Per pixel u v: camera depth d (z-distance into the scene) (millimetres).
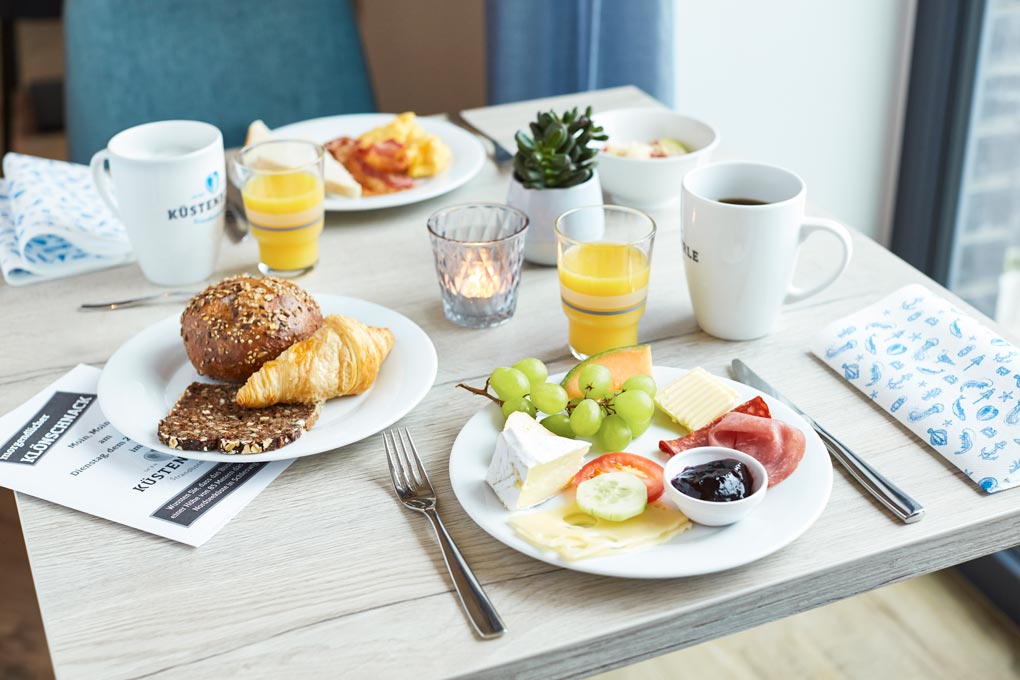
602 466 718
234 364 846
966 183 1974
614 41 1827
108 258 1119
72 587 664
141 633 626
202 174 1023
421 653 607
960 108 1914
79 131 1809
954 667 1498
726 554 641
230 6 1850
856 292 1020
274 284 883
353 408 831
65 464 782
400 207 1244
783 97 2045
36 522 726
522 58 1913
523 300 1033
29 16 2996
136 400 833
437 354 933
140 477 768
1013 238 1918
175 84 1829
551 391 768
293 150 1175
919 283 1031
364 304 968
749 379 863
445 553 677
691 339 949
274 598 652
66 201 1167
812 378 878
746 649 1555
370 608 643
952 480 744
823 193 2189
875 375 845
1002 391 791
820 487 693
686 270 942
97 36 1767
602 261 876
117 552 696
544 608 637
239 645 616
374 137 1283
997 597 1609
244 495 747
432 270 1098
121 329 990
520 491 684
